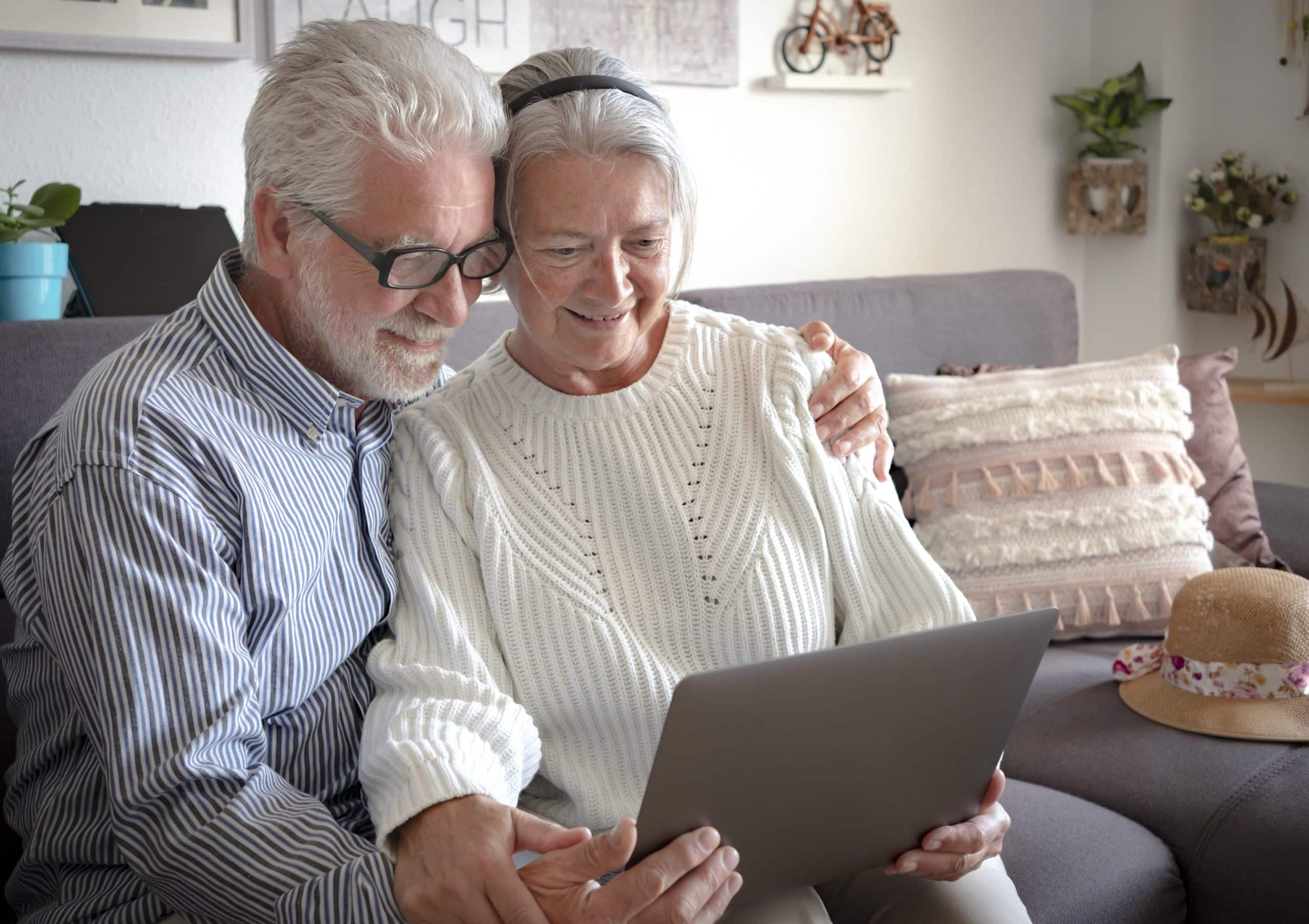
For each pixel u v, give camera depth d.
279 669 1.09
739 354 1.33
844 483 1.30
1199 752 1.59
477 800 0.99
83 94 1.99
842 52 2.94
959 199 3.29
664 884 0.92
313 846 0.97
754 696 0.89
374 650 1.18
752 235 2.89
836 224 3.04
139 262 1.92
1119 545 1.98
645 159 1.14
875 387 1.35
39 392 1.42
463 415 1.28
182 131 2.09
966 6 3.22
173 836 0.96
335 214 1.06
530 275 1.16
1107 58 3.50
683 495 1.24
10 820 1.16
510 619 1.19
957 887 1.17
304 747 1.14
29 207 1.77
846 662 0.93
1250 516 2.19
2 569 1.12
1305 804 1.45
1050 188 3.50
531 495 1.24
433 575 1.20
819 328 1.39
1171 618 1.73
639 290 1.19
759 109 2.85
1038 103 3.43
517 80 1.17
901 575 1.27
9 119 1.92
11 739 1.28
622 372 1.29
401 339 1.12
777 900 1.11
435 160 1.05
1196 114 3.48
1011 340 2.63
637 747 1.20
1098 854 1.43
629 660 1.19
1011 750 1.71
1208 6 3.46
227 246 2.03
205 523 1.02
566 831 0.97
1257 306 3.47
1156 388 2.09
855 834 1.05
